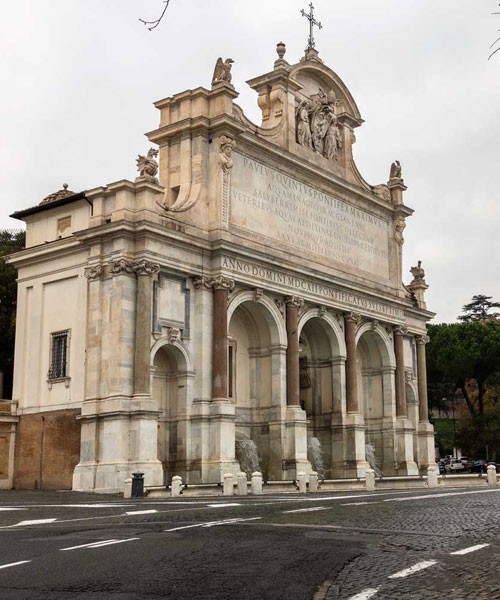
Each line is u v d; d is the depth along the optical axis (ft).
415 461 206.90
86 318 138.82
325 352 182.29
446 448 336.70
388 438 194.90
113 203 138.62
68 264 145.69
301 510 75.82
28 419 146.00
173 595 33.96
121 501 102.89
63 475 138.10
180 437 140.87
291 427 157.79
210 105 154.81
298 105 178.09
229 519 67.05
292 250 168.76
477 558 42.06
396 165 211.41
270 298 160.15
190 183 151.33
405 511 72.49
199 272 144.97
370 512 71.87
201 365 142.61
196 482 138.00
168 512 77.66
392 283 204.33
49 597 33.86
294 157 170.71
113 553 46.01
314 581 36.60
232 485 120.88
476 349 271.28
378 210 203.10
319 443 173.78
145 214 135.33
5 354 192.24
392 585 35.04
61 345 144.56
